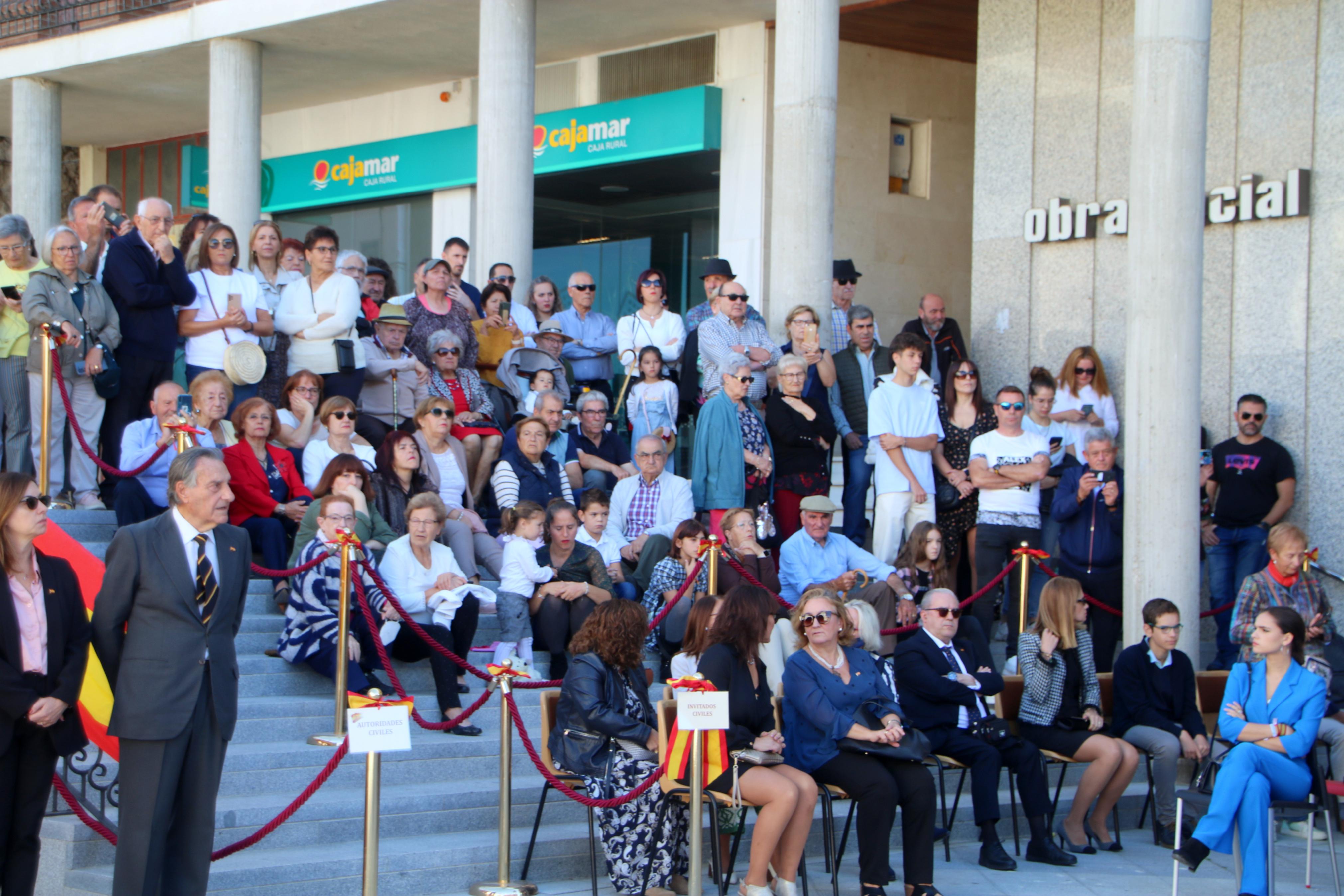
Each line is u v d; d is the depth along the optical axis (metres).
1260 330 12.06
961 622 8.76
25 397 9.42
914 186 16.73
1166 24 10.20
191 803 6.02
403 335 10.82
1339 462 11.51
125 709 5.88
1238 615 9.58
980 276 13.83
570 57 17.16
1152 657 9.11
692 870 6.58
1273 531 9.59
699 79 16.09
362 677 8.14
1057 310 13.25
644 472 10.39
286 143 19.83
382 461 9.47
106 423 9.69
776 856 7.16
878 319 16.33
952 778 9.30
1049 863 8.21
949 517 10.97
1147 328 10.20
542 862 7.23
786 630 8.50
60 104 17.56
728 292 11.20
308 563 8.15
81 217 10.21
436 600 8.41
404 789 7.62
